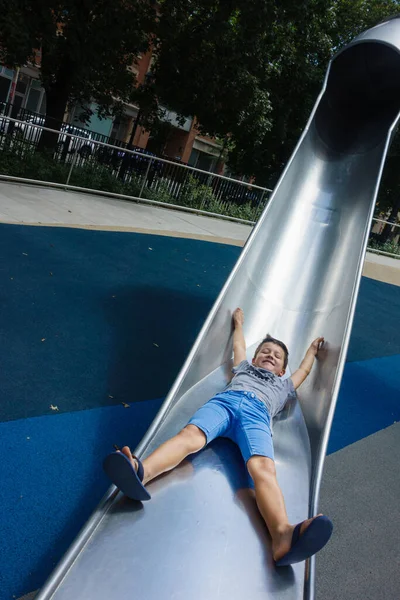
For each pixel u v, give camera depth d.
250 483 3.05
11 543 2.63
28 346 4.52
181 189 13.18
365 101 7.18
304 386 4.40
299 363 4.77
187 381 3.80
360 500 3.87
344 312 4.76
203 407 3.37
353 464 4.36
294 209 5.99
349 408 5.45
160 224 10.70
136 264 7.61
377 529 3.58
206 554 2.48
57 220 8.36
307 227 5.92
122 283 6.70
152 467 2.80
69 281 6.16
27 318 4.97
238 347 4.36
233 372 4.02
